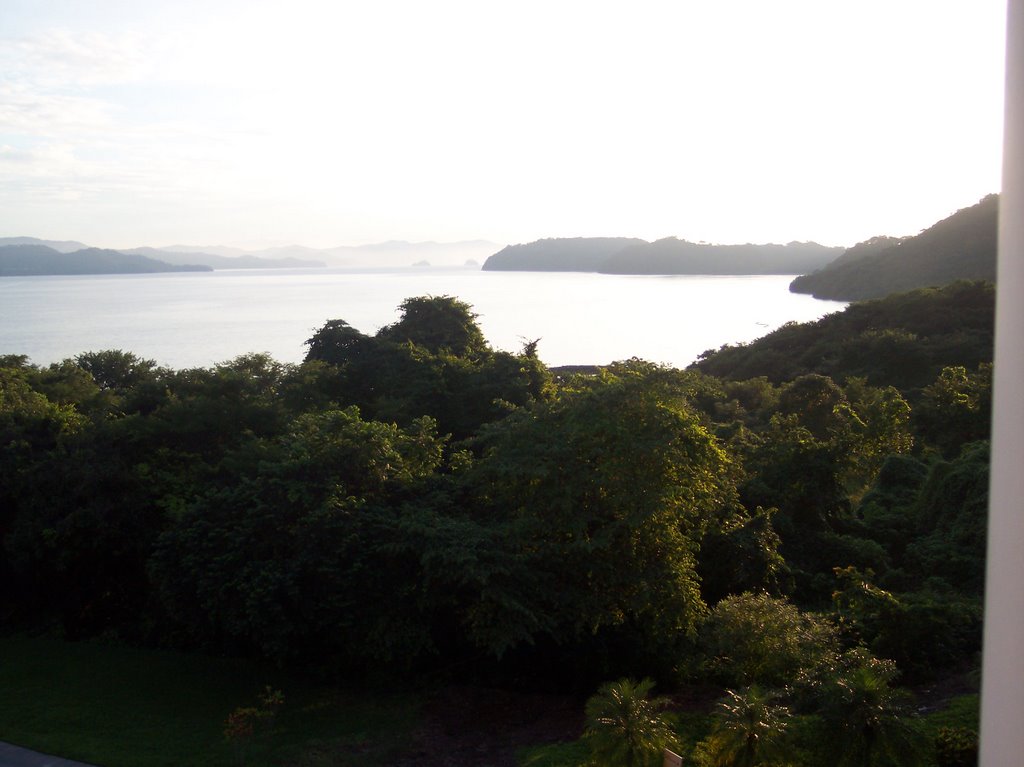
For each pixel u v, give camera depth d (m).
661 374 16.03
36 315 145.88
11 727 13.74
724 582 18.08
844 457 23.58
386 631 14.30
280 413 23.06
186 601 15.75
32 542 18.69
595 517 15.09
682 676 15.02
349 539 14.59
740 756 9.48
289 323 124.94
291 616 14.66
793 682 11.74
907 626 13.99
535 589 14.44
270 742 13.13
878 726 9.15
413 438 18.20
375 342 33.00
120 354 40.84
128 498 19.20
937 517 23.09
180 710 14.48
